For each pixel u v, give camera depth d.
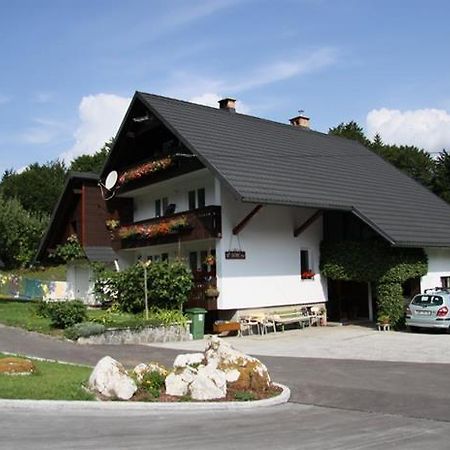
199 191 26.48
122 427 8.63
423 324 22.58
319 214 26.02
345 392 11.86
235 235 23.92
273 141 28.98
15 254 41.06
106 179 30.41
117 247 29.28
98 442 7.70
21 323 21.11
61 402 9.63
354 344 19.78
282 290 25.31
